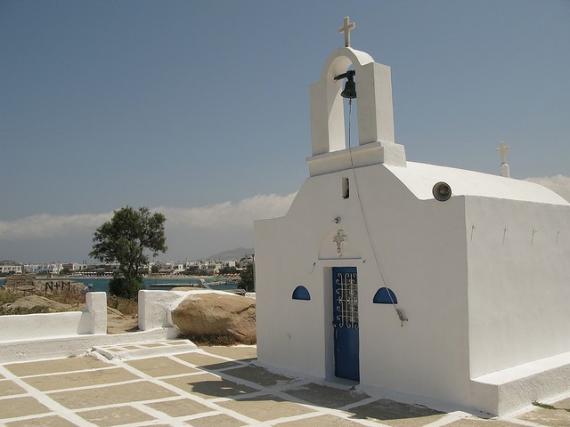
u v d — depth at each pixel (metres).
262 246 13.73
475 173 13.76
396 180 10.52
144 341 16.42
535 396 9.56
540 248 11.43
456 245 9.48
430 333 9.76
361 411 9.43
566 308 12.09
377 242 10.78
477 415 8.86
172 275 119.06
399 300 10.29
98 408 9.77
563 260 12.21
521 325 10.53
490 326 9.70
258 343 13.80
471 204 9.56
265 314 13.59
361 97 11.39
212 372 12.91
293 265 12.77
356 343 11.55
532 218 11.26
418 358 9.92
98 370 13.20
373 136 11.09
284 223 13.08
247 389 11.23
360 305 11.02
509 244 10.45
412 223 10.17
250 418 9.05
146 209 41.75
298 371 12.46
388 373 10.42
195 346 16.03
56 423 8.80
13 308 20.55
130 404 10.04
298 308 12.59
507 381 9.03
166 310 17.28
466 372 9.20
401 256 10.33
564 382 10.33
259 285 13.80
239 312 17.28
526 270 10.87
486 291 9.69
